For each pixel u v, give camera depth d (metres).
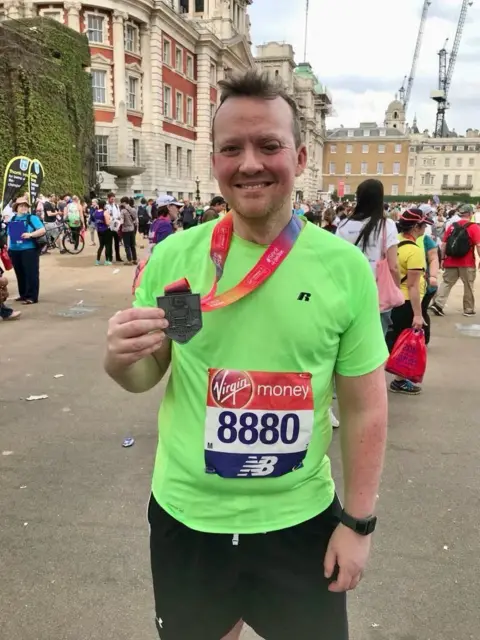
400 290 4.55
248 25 71.94
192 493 1.42
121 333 1.26
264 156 1.27
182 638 1.53
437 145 112.62
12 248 9.18
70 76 28.80
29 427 4.30
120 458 3.79
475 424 4.52
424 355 4.91
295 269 1.33
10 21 27.33
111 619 2.39
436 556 2.80
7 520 3.06
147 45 43.28
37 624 2.35
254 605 1.50
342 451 1.49
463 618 2.40
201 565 1.45
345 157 111.88
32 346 6.70
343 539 1.44
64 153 26.78
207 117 52.94
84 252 18.64
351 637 2.30
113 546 2.85
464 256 8.87
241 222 1.35
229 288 1.35
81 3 38.00
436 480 3.57
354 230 4.26
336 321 1.34
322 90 104.50
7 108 24.23
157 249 1.48
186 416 1.41
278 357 1.32
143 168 37.53
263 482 1.38
